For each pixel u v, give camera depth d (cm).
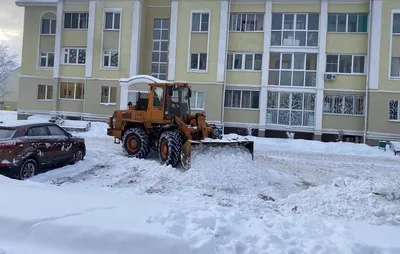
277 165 1377
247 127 2467
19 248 436
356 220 633
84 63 2747
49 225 462
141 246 430
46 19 2880
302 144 2016
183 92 1323
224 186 963
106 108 2652
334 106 2434
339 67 2431
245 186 973
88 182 965
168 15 2769
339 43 2417
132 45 2628
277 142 2062
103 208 543
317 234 474
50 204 545
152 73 2797
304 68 2469
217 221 497
